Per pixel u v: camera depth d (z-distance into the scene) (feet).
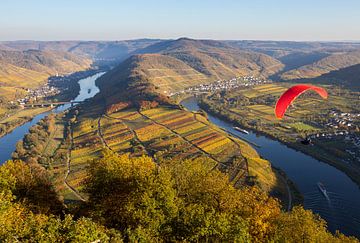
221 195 165.99
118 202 162.30
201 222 138.00
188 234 138.92
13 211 133.69
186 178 175.32
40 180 189.98
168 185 155.53
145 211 144.66
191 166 181.88
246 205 168.66
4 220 120.88
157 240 133.90
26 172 188.44
